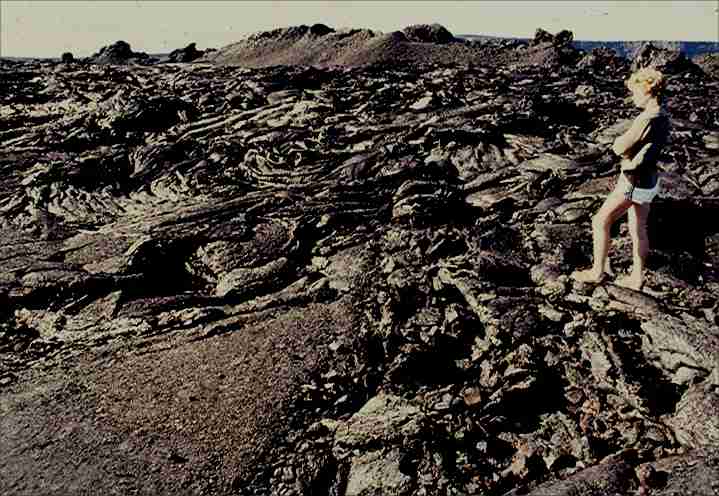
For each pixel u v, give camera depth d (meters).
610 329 7.74
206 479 5.84
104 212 12.55
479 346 7.72
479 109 18.53
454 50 50.97
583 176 13.06
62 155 16.58
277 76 25.08
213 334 8.11
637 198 7.68
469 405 6.72
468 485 5.84
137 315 8.52
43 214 12.27
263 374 7.27
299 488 5.82
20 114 21.98
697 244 10.39
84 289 9.09
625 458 5.90
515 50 49.97
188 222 11.30
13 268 9.73
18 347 7.99
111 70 32.12
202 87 24.06
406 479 5.80
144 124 18.94
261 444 6.27
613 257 9.51
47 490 5.65
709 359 6.85
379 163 14.31
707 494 5.30
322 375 7.29
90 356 7.71
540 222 11.16
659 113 7.31
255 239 10.71
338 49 53.88
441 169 13.98
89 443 6.23
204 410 6.71
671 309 7.92
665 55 34.91
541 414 6.70
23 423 6.51
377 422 6.39
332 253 10.40
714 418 6.08
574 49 47.53
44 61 45.84
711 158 14.39
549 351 7.48
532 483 5.74
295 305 8.84
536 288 8.84
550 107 18.89
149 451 6.14
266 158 15.08
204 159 15.10
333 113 19.23
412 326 8.15
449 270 9.27
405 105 20.14
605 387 6.89
